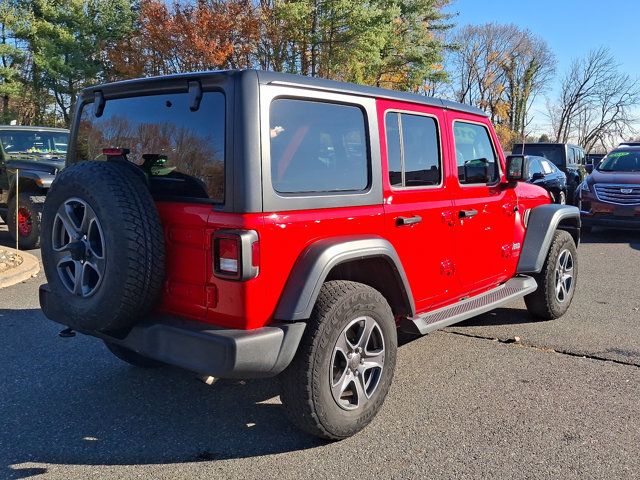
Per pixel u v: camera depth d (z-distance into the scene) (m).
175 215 3.17
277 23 27.16
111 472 3.14
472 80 59.06
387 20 29.81
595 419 3.79
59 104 35.53
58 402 4.02
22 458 3.27
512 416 3.82
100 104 3.84
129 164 3.30
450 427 3.67
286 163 3.16
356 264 3.71
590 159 25.45
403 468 3.19
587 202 11.98
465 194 4.61
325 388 3.25
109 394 4.16
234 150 2.98
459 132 4.62
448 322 4.27
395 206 3.84
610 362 4.84
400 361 4.84
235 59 27.09
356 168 3.61
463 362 4.82
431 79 37.84
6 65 33.41
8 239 10.63
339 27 27.92
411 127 4.10
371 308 3.45
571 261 6.14
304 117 3.28
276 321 3.11
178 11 26.72
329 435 3.35
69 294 3.32
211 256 3.03
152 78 3.43
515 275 5.67
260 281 2.99
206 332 2.99
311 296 3.10
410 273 4.03
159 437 3.54
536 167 14.32
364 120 3.68
